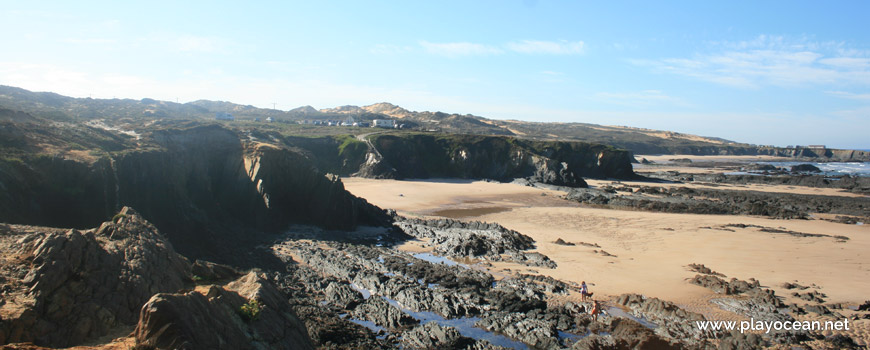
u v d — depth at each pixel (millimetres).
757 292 36438
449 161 135000
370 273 39344
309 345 18547
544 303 34344
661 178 147500
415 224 62125
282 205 61344
